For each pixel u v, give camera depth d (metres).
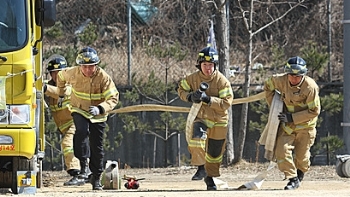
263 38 60.38
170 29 56.09
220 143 31.05
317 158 48.47
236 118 49.62
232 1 59.00
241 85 49.34
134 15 55.97
